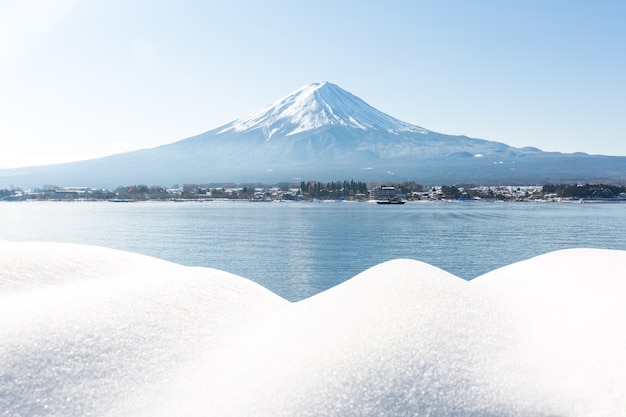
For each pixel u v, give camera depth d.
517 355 4.96
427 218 146.12
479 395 4.38
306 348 4.92
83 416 4.27
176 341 5.34
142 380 4.73
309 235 92.94
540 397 4.37
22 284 6.30
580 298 6.03
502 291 6.77
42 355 4.68
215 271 7.45
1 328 4.90
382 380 4.40
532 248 70.69
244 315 6.23
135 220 143.25
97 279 6.78
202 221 136.88
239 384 4.57
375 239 84.81
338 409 4.14
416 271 6.34
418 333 4.98
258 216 163.00
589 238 84.56
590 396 4.30
